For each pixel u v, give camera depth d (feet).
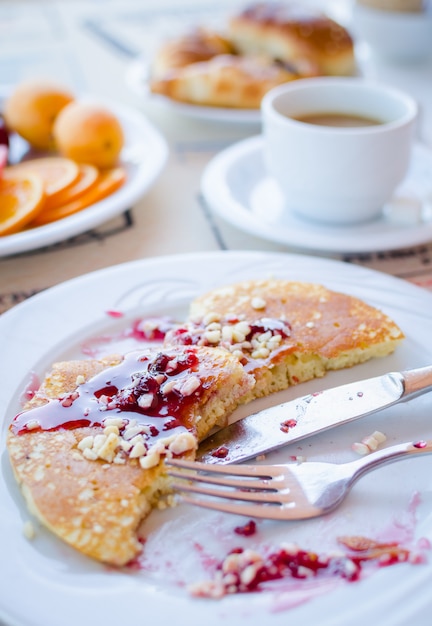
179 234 1.66
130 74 2.31
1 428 1.19
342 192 1.58
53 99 1.89
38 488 1.10
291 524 1.10
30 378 1.26
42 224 1.60
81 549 1.05
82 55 2.58
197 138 2.08
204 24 2.59
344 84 1.74
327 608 1.00
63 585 1.02
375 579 1.03
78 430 1.17
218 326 1.32
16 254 1.59
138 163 1.83
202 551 1.08
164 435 1.17
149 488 1.13
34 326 1.34
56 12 3.09
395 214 1.68
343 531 1.09
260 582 1.04
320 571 1.05
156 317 1.39
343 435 1.22
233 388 1.25
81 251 1.60
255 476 1.14
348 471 1.14
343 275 1.46
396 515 1.11
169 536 1.09
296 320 1.35
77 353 1.33
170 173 1.90
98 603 1.01
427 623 0.99
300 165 1.58
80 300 1.40
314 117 1.76
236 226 1.58
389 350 1.33
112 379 1.24
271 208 1.70
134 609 1.00
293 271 1.47
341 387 1.26
